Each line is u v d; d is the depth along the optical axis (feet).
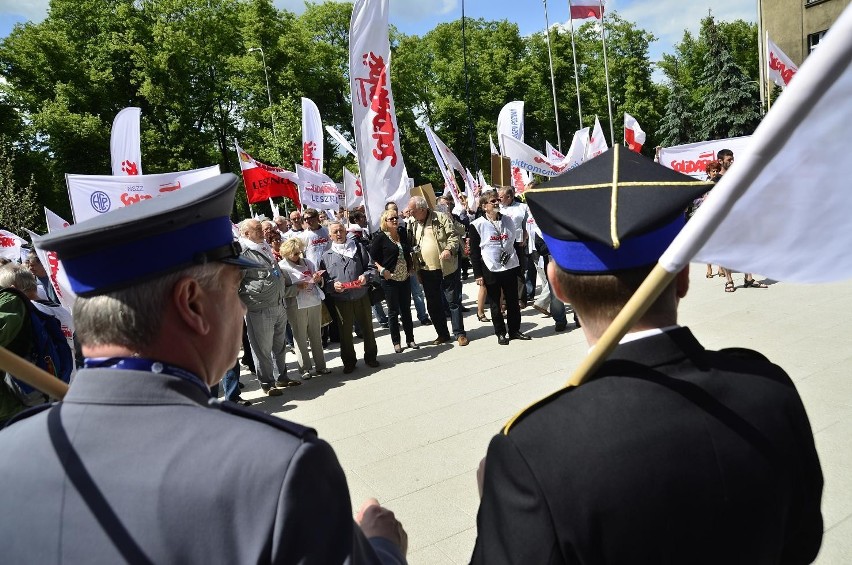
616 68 132.36
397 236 22.25
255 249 18.63
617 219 3.27
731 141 31.81
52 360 11.66
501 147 35.76
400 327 28.12
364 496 11.79
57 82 91.45
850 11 2.06
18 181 84.53
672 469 2.97
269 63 104.32
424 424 15.07
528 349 20.76
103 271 3.16
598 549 2.91
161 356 3.24
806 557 3.63
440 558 9.58
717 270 28.68
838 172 2.93
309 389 19.54
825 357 16.01
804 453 3.37
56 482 2.97
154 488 2.86
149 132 94.02
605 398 3.16
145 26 97.04
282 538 2.74
